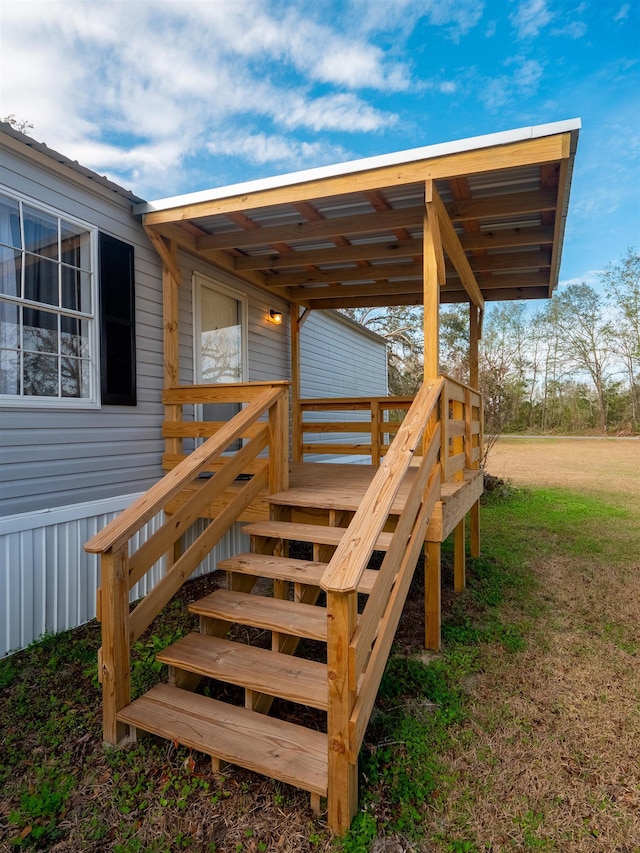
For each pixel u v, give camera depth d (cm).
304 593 262
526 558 516
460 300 580
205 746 187
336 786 164
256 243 405
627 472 1264
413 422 243
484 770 201
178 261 454
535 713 242
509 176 311
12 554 301
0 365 303
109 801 181
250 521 342
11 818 174
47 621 321
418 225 354
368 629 173
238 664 217
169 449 418
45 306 325
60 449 333
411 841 165
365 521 176
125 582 213
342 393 885
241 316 555
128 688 216
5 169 298
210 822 172
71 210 340
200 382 488
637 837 171
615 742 221
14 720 229
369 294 586
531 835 171
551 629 344
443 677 271
